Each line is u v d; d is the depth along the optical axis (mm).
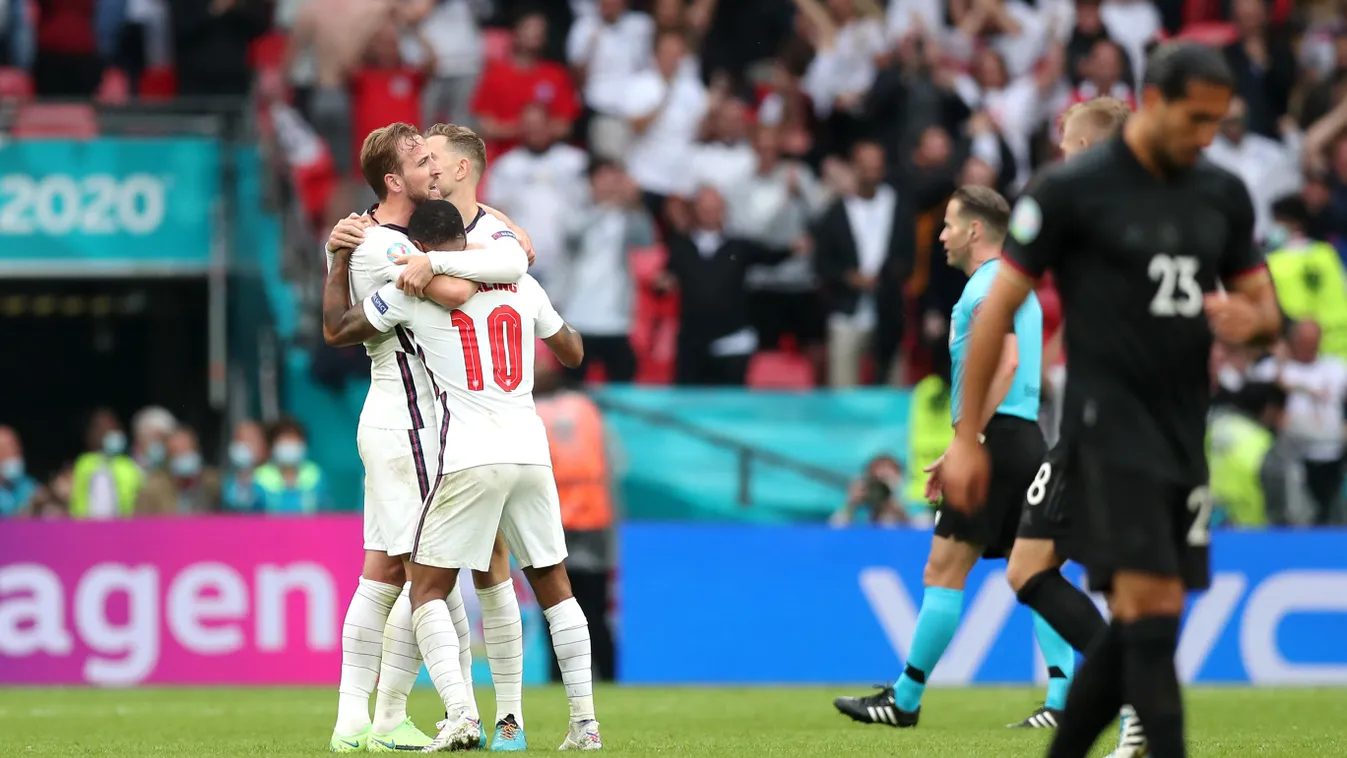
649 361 51844
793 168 52875
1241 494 44781
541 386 41125
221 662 39812
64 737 25453
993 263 23438
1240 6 57000
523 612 41188
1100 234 14695
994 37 58219
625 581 40406
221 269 48406
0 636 39656
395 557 21422
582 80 56188
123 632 39781
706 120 53000
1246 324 14609
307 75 53375
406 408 20703
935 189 48844
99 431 46594
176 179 48250
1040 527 21047
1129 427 14602
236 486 44344
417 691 37844
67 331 56438
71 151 47906
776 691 37625
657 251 52719
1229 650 40062
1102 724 15328
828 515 49469
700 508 49250
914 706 25469
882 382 49781
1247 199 15188
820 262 50438
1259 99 55938
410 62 54031
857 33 57062
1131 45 57406
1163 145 14656
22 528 39844
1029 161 53625
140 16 57000
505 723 21109
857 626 40281
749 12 59938
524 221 50875
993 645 39406
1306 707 31641
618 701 34094
